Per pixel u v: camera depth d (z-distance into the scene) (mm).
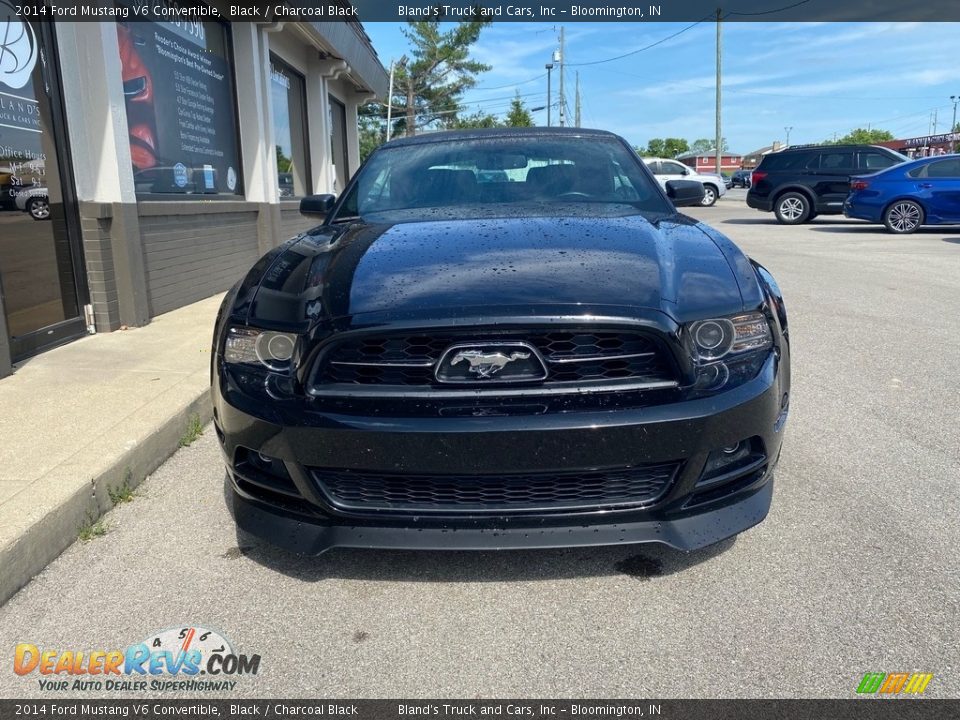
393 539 2186
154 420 3475
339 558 2568
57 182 4941
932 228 15430
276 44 9570
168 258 6270
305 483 2199
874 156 16047
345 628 2191
